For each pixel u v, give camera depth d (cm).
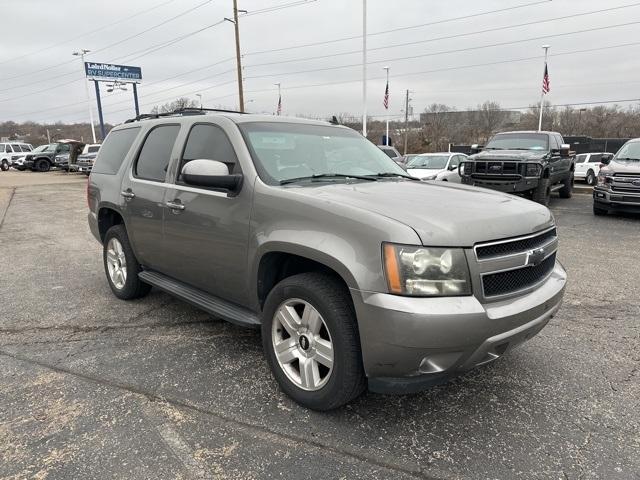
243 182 335
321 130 417
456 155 1550
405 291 248
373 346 255
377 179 380
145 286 504
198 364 367
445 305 247
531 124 6069
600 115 6119
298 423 289
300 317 307
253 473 246
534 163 1110
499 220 279
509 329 266
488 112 6306
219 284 366
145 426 286
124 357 380
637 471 248
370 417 296
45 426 286
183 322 455
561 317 470
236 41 3228
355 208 275
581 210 1257
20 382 339
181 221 386
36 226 1067
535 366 366
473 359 261
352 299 266
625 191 1062
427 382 261
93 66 4341
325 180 355
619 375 352
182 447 266
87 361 373
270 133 373
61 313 481
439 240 252
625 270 644
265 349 325
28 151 4169
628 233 920
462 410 305
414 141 6800
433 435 279
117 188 482
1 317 472
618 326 446
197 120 402
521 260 280
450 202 300
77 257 744
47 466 251
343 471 248
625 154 1156
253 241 321
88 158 2814
